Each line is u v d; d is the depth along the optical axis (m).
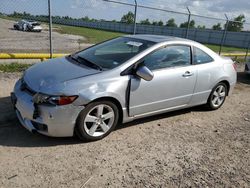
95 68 3.99
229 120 5.33
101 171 3.20
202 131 4.65
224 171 3.49
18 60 8.92
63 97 3.39
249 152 4.07
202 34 35.12
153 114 4.52
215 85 5.41
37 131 3.56
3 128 3.96
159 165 3.46
